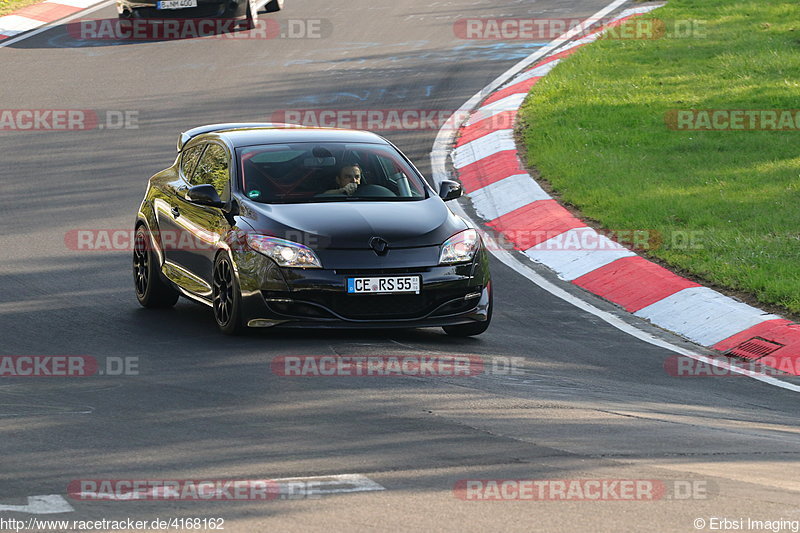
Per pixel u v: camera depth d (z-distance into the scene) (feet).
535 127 206.08
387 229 105.09
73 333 108.47
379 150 118.21
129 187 178.50
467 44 279.90
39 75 253.44
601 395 92.68
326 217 105.81
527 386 93.45
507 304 127.13
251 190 110.22
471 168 189.37
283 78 249.34
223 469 68.80
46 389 88.79
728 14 294.05
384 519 59.93
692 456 74.43
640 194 165.07
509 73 250.98
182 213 116.06
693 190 165.48
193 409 82.89
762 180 167.84
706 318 120.88
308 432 77.15
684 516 61.31
